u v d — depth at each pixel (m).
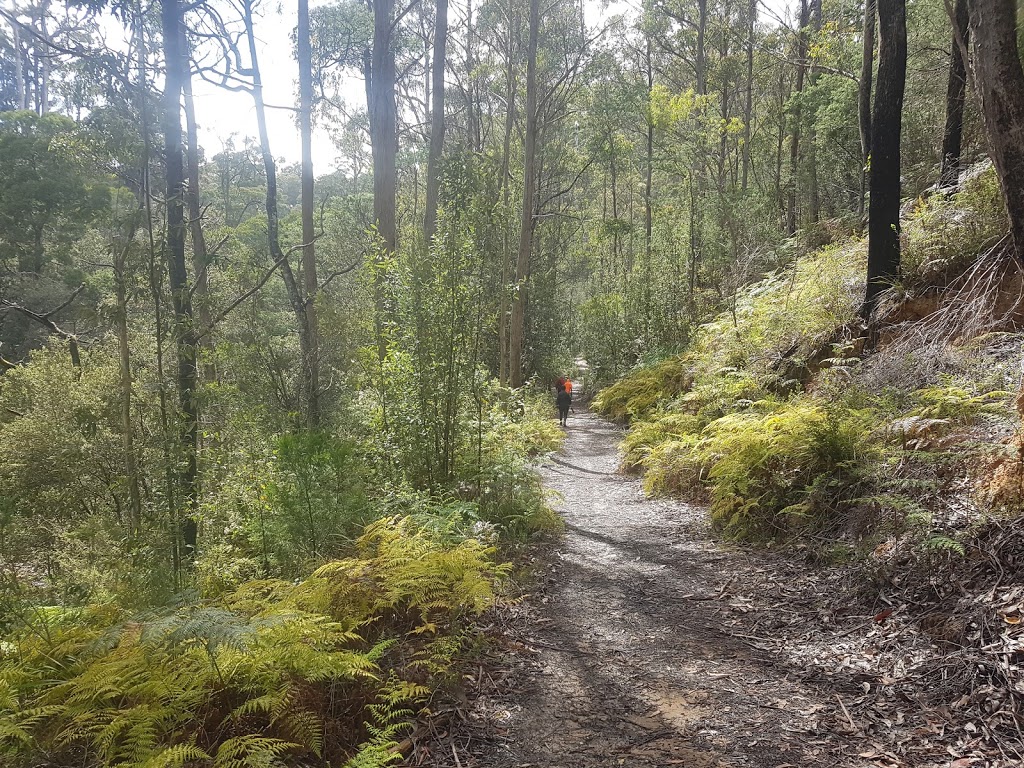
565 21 22.67
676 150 22.36
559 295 31.66
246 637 2.59
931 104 13.77
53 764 2.56
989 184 7.56
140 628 3.07
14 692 2.72
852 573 4.34
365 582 3.77
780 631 3.89
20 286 24.50
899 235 7.65
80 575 4.29
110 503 8.55
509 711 3.10
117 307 5.53
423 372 6.80
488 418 7.91
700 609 4.36
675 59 28.62
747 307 11.54
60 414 10.68
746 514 5.84
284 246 19.56
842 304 8.57
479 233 7.44
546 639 3.95
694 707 3.11
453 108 29.45
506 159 21.97
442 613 3.95
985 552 3.67
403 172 29.92
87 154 6.57
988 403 5.05
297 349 9.27
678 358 15.55
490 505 6.53
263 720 2.79
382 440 6.96
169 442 5.42
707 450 7.26
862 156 13.59
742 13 25.52
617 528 6.66
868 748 2.66
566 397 16.28
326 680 3.11
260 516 5.37
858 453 5.36
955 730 2.67
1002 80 3.94
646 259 21.52
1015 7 3.91
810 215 20.55
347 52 17.30
